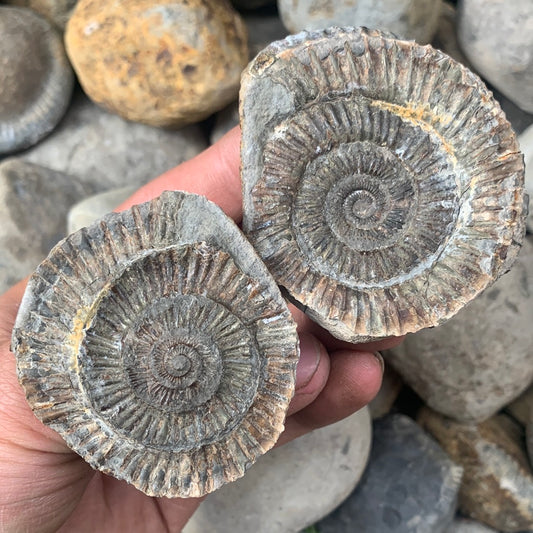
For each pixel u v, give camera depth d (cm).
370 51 17
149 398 16
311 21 26
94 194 30
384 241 18
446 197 17
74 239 15
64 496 19
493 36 26
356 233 18
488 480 28
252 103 17
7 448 17
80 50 28
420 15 26
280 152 17
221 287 16
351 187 17
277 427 16
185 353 16
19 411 17
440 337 27
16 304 19
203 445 16
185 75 27
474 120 17
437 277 17
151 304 16
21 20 29
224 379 16
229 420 16
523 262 27
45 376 15
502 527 29
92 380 15
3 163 29
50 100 30
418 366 28
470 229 17
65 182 30
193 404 16
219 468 16
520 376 27
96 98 29
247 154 17
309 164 17
